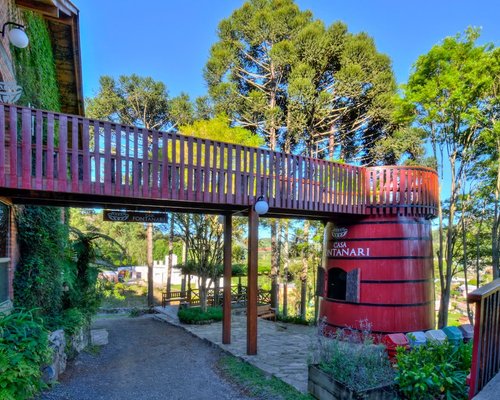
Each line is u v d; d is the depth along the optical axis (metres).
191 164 5.46
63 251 7.58
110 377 5.21
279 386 4.64
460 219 11.14
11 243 5.34
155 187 5.10
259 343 6.97
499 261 9.48
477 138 9.83
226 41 15.62
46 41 7.88
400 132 14.29
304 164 6.72
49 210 6.65
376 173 7.49
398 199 7.32
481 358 2.96
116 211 6.04
